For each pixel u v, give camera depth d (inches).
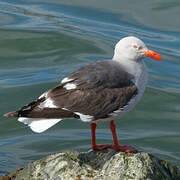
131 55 425.7
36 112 388.2
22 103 634.8
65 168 406.9
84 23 854.5
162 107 648.4
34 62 738.8
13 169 509.0
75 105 396.5
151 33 825.5
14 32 811.4
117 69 416.2
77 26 843.4
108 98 403.2
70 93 398.6
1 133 593.6
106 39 804.0
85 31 829.2
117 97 405.4
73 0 933.2
